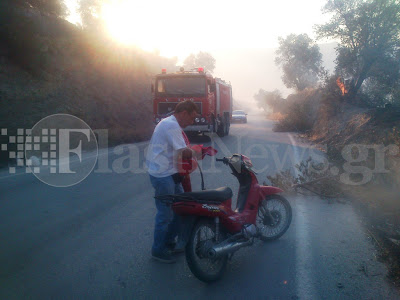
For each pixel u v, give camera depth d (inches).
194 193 170.2
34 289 163.6
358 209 271.6
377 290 159.6
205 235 178.2
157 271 180.4
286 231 232.2
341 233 227.5
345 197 303.1
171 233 183.3
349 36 735.7
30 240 220.4
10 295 158.6
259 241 217.3
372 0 703.1
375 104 733.3
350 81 794.2
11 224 248.8
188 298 155.4
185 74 712.4
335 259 190.9
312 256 195.0
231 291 161.0
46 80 853.2
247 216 190.2
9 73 796.0
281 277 172.9
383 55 707.4
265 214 209.6
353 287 162.4
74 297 156.8
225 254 170.2
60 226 244.4
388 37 692.7
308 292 158.9
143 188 350.3
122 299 155.0
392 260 181.9
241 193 201.5
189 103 185.3
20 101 724.7
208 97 714.8
